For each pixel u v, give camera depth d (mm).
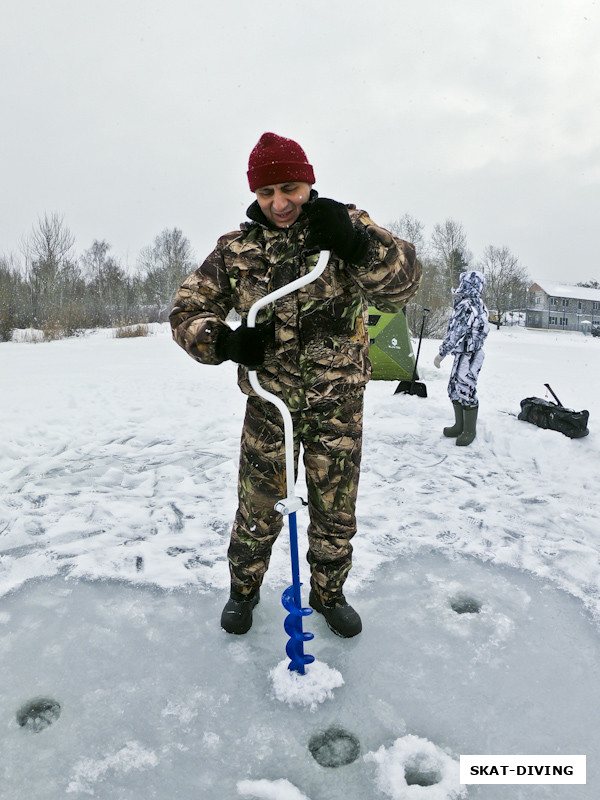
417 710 2129
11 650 2434
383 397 7891
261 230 2205
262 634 2559
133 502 4117
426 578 3051
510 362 15234
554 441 5379
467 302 5641
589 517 3912
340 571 2518
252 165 2090
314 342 2221
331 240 1907
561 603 2824
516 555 3289
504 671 2340
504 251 73125
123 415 6891
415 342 19281
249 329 2027
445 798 1770
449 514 3891
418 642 2514
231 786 1812
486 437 5793
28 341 21750
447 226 64125
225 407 7473
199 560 3227
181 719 2072
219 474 4781
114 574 3037
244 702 2158
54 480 4566
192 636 2539
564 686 2264
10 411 6887
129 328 24891
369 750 1952
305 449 2398
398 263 2043
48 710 2115
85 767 1873
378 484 4543
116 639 2516
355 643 2502
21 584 2941
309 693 2164
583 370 13234
